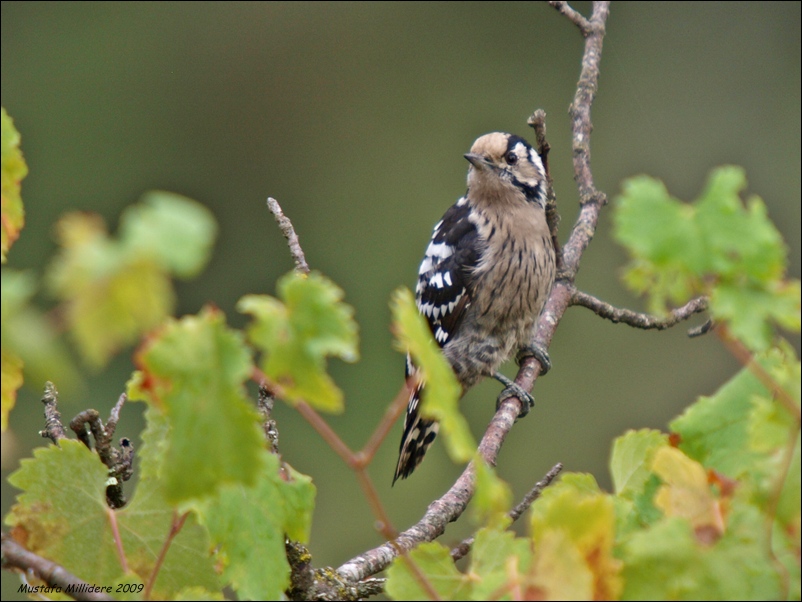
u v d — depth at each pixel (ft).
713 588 13.08
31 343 9.77
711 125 73.92
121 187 79.56
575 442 58.80
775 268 12.30
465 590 13.51
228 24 82.53
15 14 79.51
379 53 81.51
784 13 75.46
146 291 9.16
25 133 77.87
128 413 52.70
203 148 80.94
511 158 34.42
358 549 53.78
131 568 15.31
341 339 11.66
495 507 12.25
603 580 13.23
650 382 59.36
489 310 34.30
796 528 13.19
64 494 15.43
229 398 11.39
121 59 81.20
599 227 60.54
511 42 82.02
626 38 75.97
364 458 12.32
